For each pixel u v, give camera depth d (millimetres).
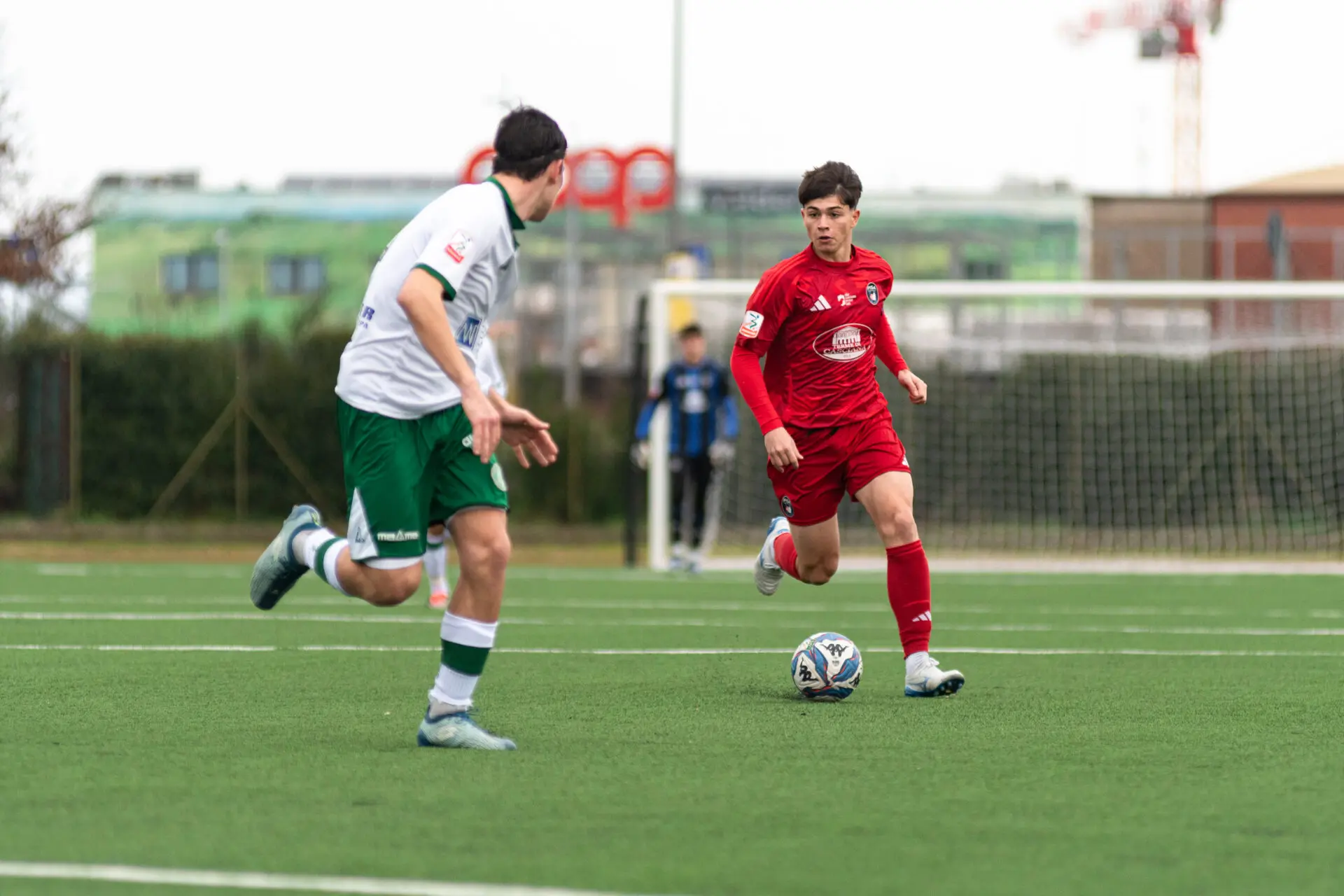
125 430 81500
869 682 25266
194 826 13609
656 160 135250
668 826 13672
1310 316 109938
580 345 136875
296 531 19000
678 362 57156
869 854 12664
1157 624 36688
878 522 23875
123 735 18844
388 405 17766
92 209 99312
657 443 59719
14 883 11648
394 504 17828
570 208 123188
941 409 72438
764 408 23984
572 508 85188
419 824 13711
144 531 78375
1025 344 76875
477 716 20750
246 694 23062
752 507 69000
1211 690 24266
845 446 24203
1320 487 70812
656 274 138625
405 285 16875
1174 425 71500
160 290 136375
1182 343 73250
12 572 54375
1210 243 118438
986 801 14867
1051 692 23828
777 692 23578
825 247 24125
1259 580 53312
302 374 82375
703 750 17859
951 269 128125
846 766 16781
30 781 15688
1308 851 12852
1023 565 62594
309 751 17672
